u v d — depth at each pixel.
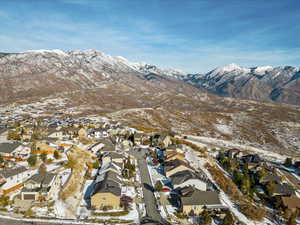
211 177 78.81
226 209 56.34
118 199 55.16
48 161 75.75
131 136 116.94
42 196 54.22
